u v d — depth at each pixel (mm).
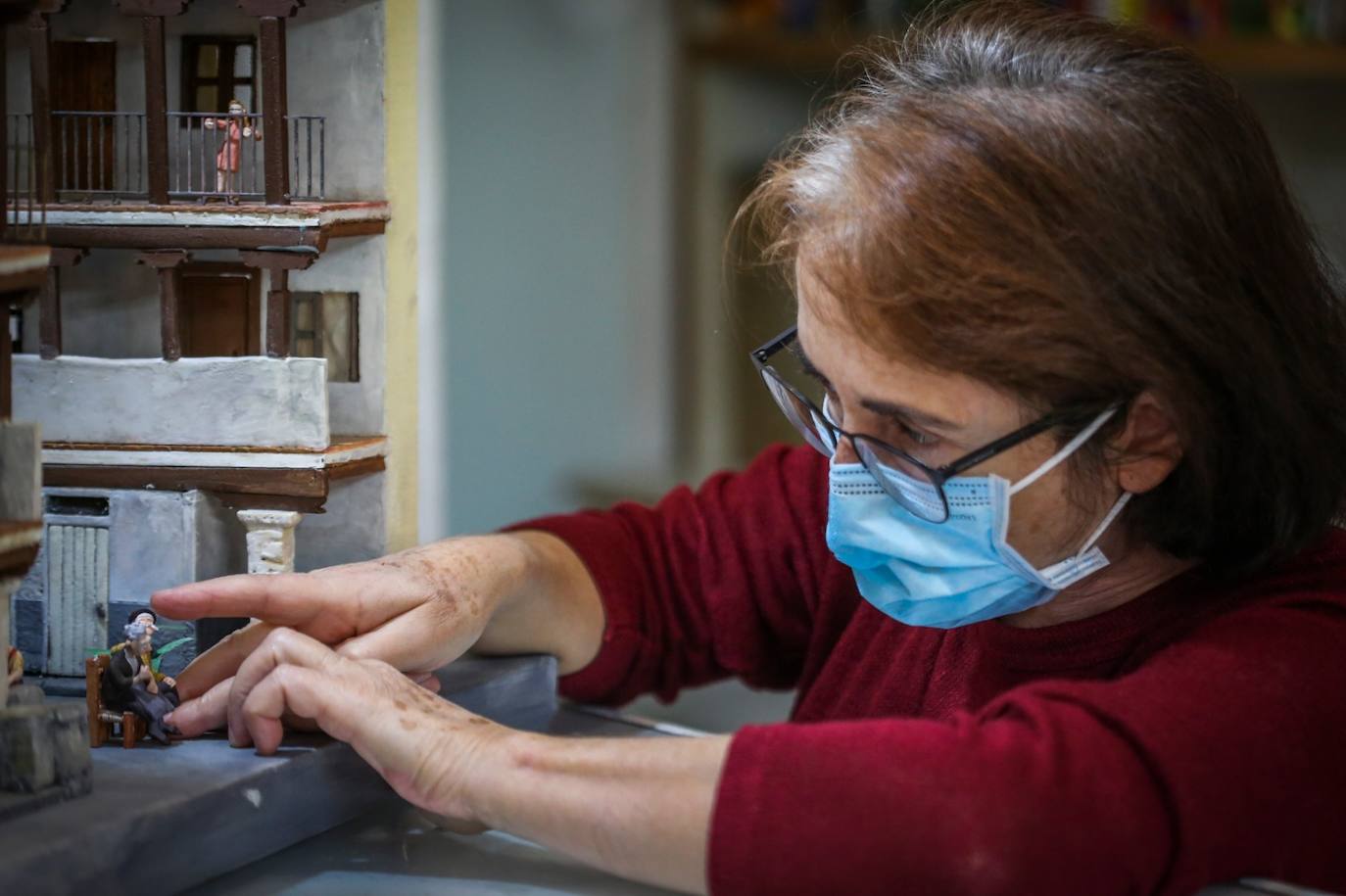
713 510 1359
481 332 3418
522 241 3430
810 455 1361
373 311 1195
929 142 881
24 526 833
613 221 3471
